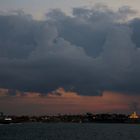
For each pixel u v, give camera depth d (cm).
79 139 19862
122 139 19988
